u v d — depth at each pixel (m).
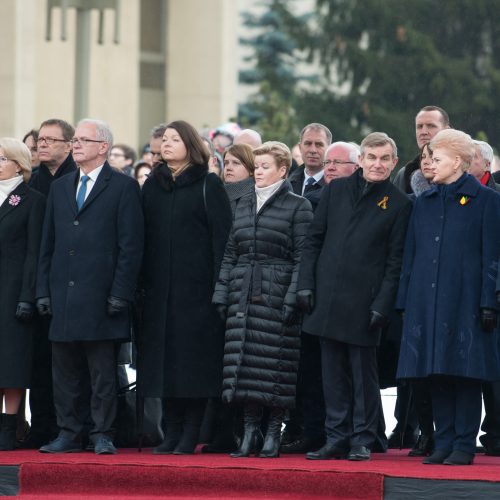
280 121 96.12
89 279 29.23
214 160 36.31
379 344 29.45
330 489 25.20
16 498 26.42
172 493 26.17
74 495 26.59
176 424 29.80
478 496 24.25
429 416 29.73
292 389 28.72
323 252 28.72
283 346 28.64
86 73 68.94
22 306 29.77
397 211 28.42
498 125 117.81
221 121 85.19
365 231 28.38
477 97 117.06
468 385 27.55
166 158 29.84
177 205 29.69
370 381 28.30
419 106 119.50
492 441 30.11
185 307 29.48
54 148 30.95
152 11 84.38
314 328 28.38
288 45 141.50
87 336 28.98
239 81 140.88
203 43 84.62
